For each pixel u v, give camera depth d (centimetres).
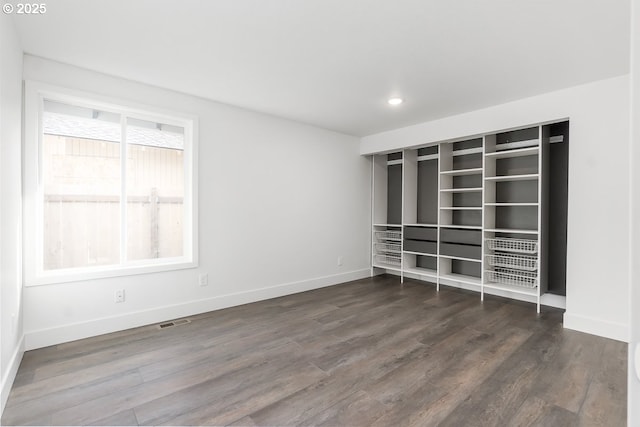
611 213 278
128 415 173
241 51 238
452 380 207
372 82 292
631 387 52
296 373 216
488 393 193
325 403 184
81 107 280
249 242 376
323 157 452
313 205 441
